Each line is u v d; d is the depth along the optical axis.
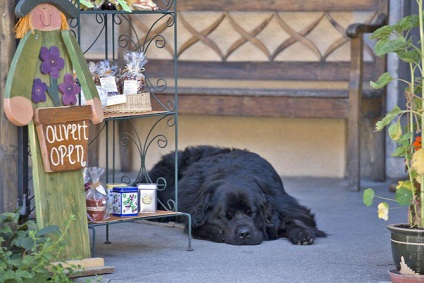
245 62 14.09
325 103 12.69
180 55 14.61
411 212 7.50
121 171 14.70
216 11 14.20
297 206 10.50
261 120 14.36
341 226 10.40
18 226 7.67
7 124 7.68
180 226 10.62
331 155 14.13
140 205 8.87
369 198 7.51
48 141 7.66
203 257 8.77
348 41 13.73
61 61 7.87
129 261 8.51
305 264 8.39
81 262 7.84
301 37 13.79
